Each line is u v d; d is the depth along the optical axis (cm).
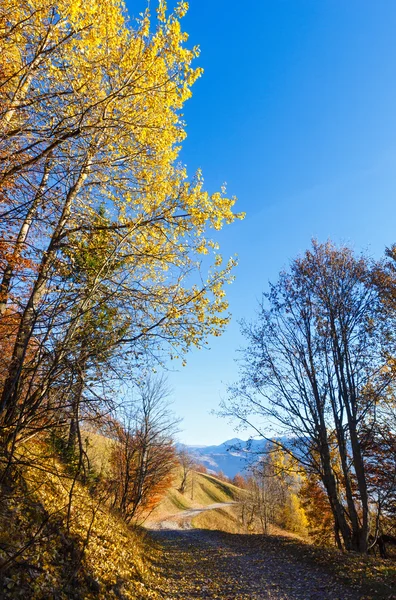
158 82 678
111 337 567
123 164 764
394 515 1691
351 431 1477
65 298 535
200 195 816
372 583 849
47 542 582
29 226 657
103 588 625
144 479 1666
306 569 1094
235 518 4956
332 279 1653
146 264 850
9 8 550
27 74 590
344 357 1578
